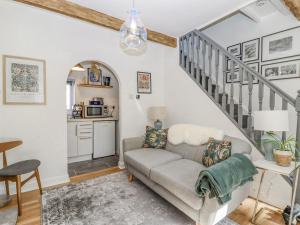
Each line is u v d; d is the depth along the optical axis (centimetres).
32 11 257
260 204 224
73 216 195
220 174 157
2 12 238
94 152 413
